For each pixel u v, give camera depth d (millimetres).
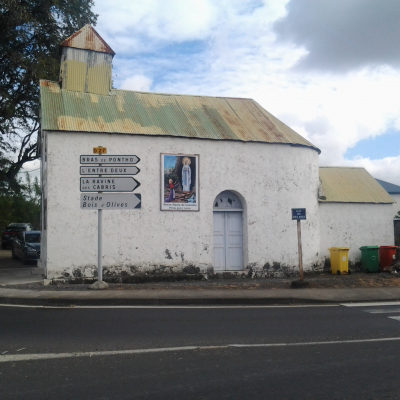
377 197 18391
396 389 4879
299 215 12836
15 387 4914
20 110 22469
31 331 7566
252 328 7859
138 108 15500
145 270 13758
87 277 13250
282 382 5086
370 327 7949
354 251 17641
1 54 20922
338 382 5090
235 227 15242
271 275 15062
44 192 15852
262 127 16375
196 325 8102
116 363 5793
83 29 15922
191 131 14711
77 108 14453
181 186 14281
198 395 4680
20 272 16094
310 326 8039
